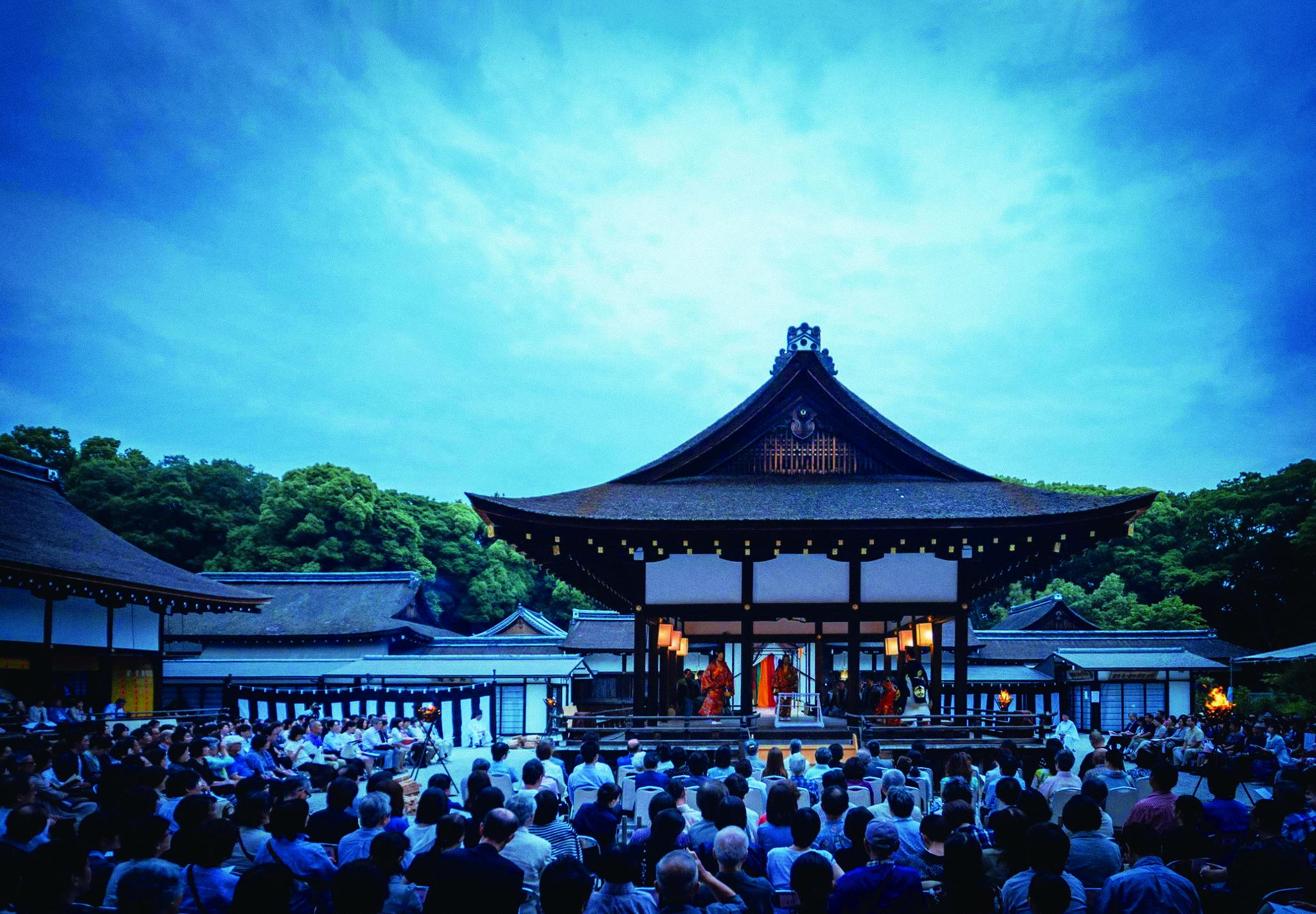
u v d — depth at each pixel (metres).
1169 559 75.44
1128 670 54.25
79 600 31.66
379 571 72.06
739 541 21.66
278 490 75.38
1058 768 11.88
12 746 18.64
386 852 6.50
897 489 23.14
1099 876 7.31
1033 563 23.61
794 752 12.82
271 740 20.95
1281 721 29.41
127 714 29.03
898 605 21.84
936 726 19.92
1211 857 8.67
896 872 6.10
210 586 37.81
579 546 22.05
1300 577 64.88
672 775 12.27
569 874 5.30
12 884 5.83
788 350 24.81
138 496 71.31
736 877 6.43
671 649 28.34
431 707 38.94
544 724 47.25
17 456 71.12
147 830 6.36
